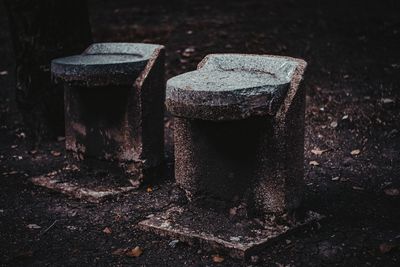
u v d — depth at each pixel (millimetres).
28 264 3158
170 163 4090
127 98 3756
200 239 3191
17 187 3910
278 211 3248
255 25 6402
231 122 3258
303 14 6961
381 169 3934
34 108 4531
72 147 4008
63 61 3742
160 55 3770
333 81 5047
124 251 3219
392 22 6426
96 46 3963
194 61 5453
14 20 4465
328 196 3646
